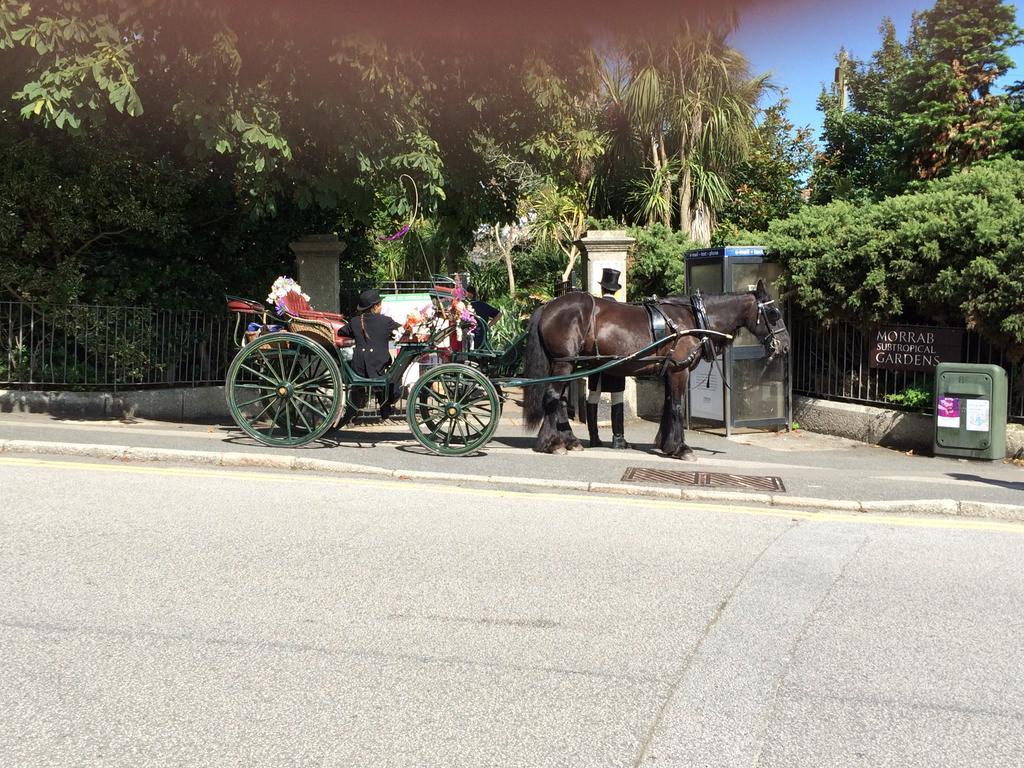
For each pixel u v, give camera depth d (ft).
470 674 12.47
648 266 52.90
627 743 10.70
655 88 63.93
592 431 33.53
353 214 41.47
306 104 31.73
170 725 10.81
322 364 29.89
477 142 40.63
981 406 33.40
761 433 40.68
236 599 15.05
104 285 37.96
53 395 36.19
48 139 35.94
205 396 40.60
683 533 20.25
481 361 31.65
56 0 27.30
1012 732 11.21
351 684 12.05
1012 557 19.04
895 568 17.98
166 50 30.66
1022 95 53.26
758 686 12.36
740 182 74.02
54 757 10.02
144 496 21.75
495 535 19.45
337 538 18.76
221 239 41.98
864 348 39.09
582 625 14.39
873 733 11.11
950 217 34.19
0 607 14.35
